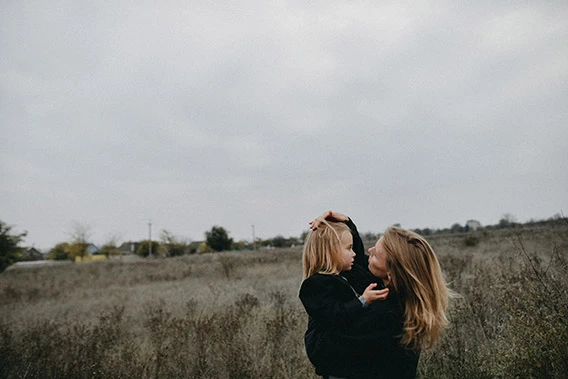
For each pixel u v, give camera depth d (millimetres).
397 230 1738
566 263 3365
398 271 1616
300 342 4277
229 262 16281
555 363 2502
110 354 4520
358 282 1920
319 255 1749
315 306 1594
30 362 4074
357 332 1533
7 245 21594
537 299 2971
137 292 11289
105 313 7703
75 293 12570
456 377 2986
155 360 3949
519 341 2717
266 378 3570
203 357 3939
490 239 18031
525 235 15633
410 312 1575
